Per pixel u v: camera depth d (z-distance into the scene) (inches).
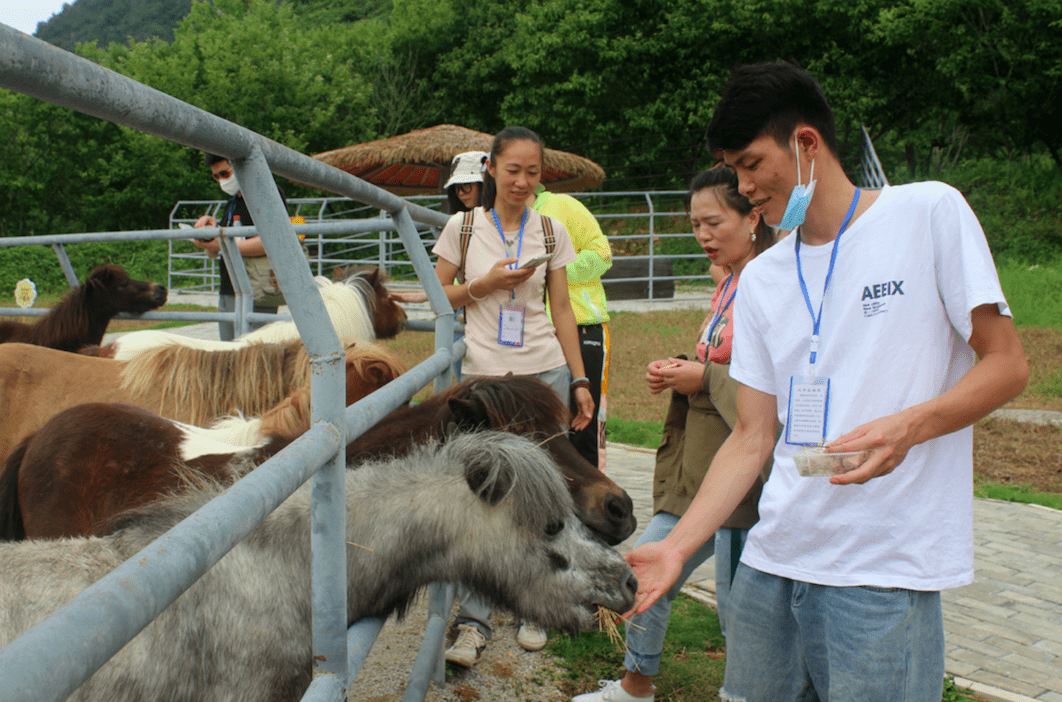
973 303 56.4
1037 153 895.7
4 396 123.4
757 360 69.3
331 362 50.7
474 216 121.2
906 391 59.4
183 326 463.8
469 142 426.6
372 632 63.9
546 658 120.6
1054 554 173.9
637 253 863.1
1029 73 784.9
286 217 49.8
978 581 158.6
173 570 29.9
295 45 1078.4
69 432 88.0
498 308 119.0
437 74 1108.5
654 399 324.5
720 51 914.1
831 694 61.1
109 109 33.4
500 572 67.8
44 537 84.4
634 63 924.0
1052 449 266.8
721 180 99.0
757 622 66.7
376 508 66.4
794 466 63.5
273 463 41.9
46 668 22.0
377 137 1065.5
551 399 75.7
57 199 968.3
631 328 491.5
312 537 51.6
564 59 941.8
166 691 55.4
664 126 924.0
